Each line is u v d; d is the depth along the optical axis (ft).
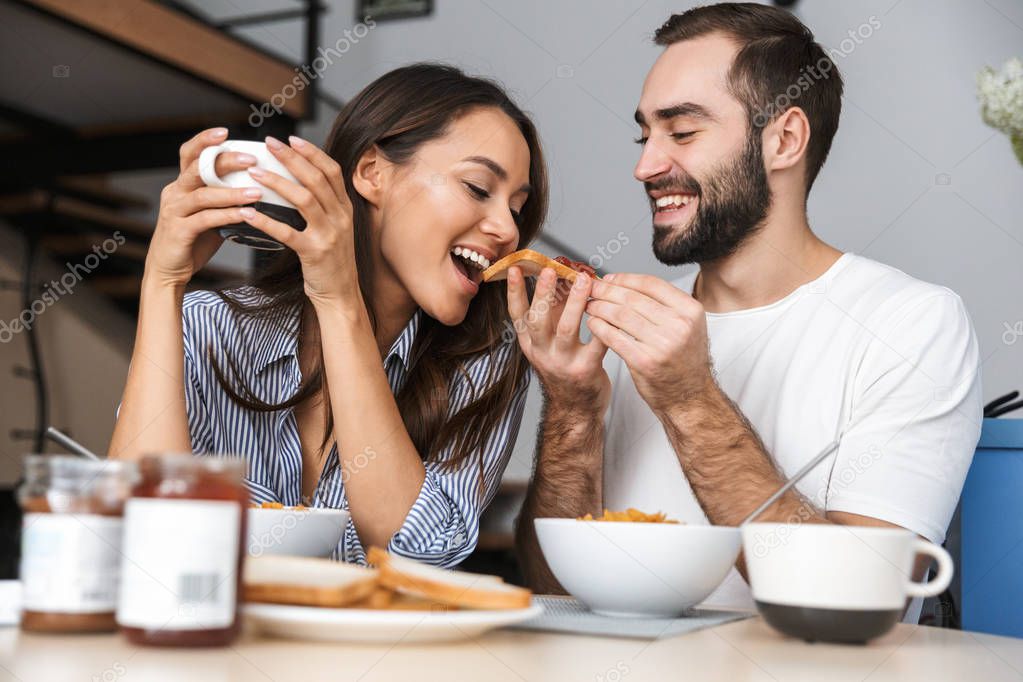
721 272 5.80
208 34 11.98
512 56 14.34
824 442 5.14
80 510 2.21
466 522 4.51
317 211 3.99
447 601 2.42
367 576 2.46
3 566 7.32
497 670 2.09
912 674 2.22
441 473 4.87
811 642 2.60
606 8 13.83
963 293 11.46
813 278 5.74
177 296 4.23
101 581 2.20
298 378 4.95
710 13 5.79
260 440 4.91
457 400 5.33
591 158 13.76
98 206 14.35
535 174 5.55
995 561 5.14
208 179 3.89
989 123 4.79
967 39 11.68
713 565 2.94
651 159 5.71
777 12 5.76
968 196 11.51
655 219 5.87
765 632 2.81
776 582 2.61
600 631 2.64
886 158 11.89
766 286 5.73
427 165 5.03
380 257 5.21
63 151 14.08
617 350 4.65
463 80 5.23
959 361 5.11
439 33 14.89
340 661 2.11
